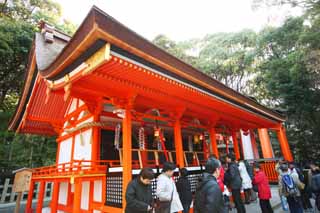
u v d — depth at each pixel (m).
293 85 14.84
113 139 7.42
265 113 10.38
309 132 16.70
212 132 8.97
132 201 3.05
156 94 5.52
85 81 4.52
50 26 8.96
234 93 7.71
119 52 3.67
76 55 3.82
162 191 3.76
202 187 2.76
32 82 7.80
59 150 9.44
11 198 13.15
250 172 7.00
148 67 4.24
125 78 4.56
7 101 19.84
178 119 6.89
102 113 6.87
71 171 5.67
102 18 3.18
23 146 16.22
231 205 7.40
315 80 14.15
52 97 8.43
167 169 4.00
